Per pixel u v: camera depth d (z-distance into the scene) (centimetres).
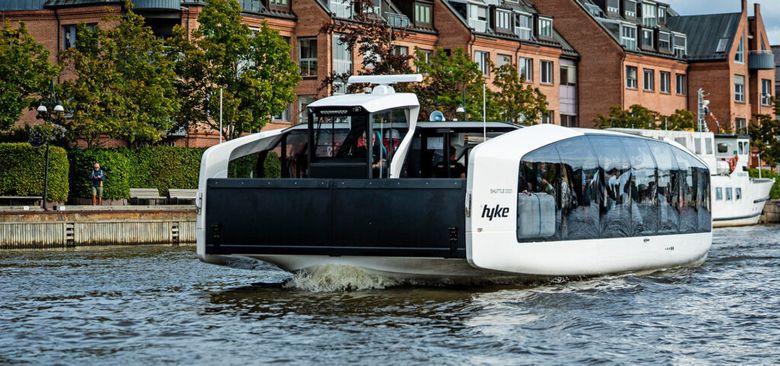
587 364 1677
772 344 1844
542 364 1672
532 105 6644
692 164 2961
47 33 5975
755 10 9744
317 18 6306
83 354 1759
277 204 2227
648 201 2734
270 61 5381
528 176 2289
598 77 8431
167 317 2100
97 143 5031
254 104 5359
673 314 2136
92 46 5116
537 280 2461
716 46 9338
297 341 1844
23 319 2092
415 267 2244
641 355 1747
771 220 6956
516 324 1994
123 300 2341
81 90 4853
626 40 8662
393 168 2359
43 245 4069
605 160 2558
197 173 5184
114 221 4247
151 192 4956
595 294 2362
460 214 2155
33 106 5012
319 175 2300
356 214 2184
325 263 2275
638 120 7819
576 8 8481
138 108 4962
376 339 1856
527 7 8162
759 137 8394
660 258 2794
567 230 2417
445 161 2456
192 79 5478
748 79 9631
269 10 6238
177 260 3406
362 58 6531
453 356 1723
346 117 2286
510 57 7681
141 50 5072
